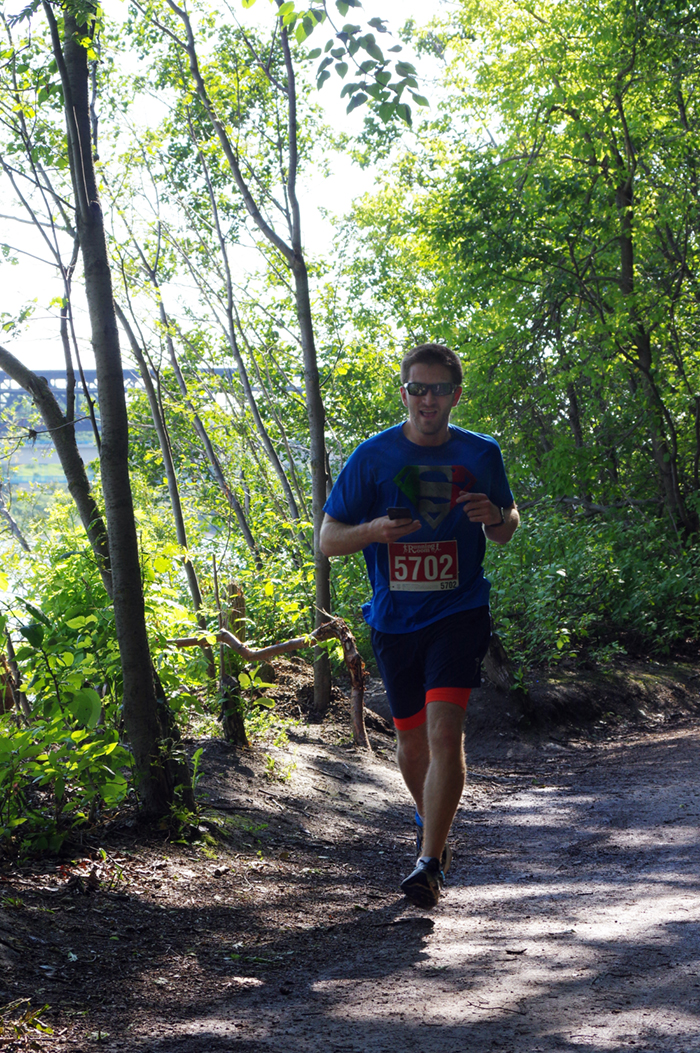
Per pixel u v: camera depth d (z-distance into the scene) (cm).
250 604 985
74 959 296
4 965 279
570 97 1692
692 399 1839
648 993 254
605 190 1659
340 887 436
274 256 1277
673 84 1638
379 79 429
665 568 1504
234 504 1245
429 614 372
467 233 1691
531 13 1761
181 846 438
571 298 1802
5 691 487
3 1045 229
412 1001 262
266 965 312
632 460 1970
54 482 1298
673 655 1402
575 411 1939
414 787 401
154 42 1066
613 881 425
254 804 550
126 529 447
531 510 1755
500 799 724
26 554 566
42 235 507
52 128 588
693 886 394
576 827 587
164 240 1141
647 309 1708
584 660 1247
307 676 921
